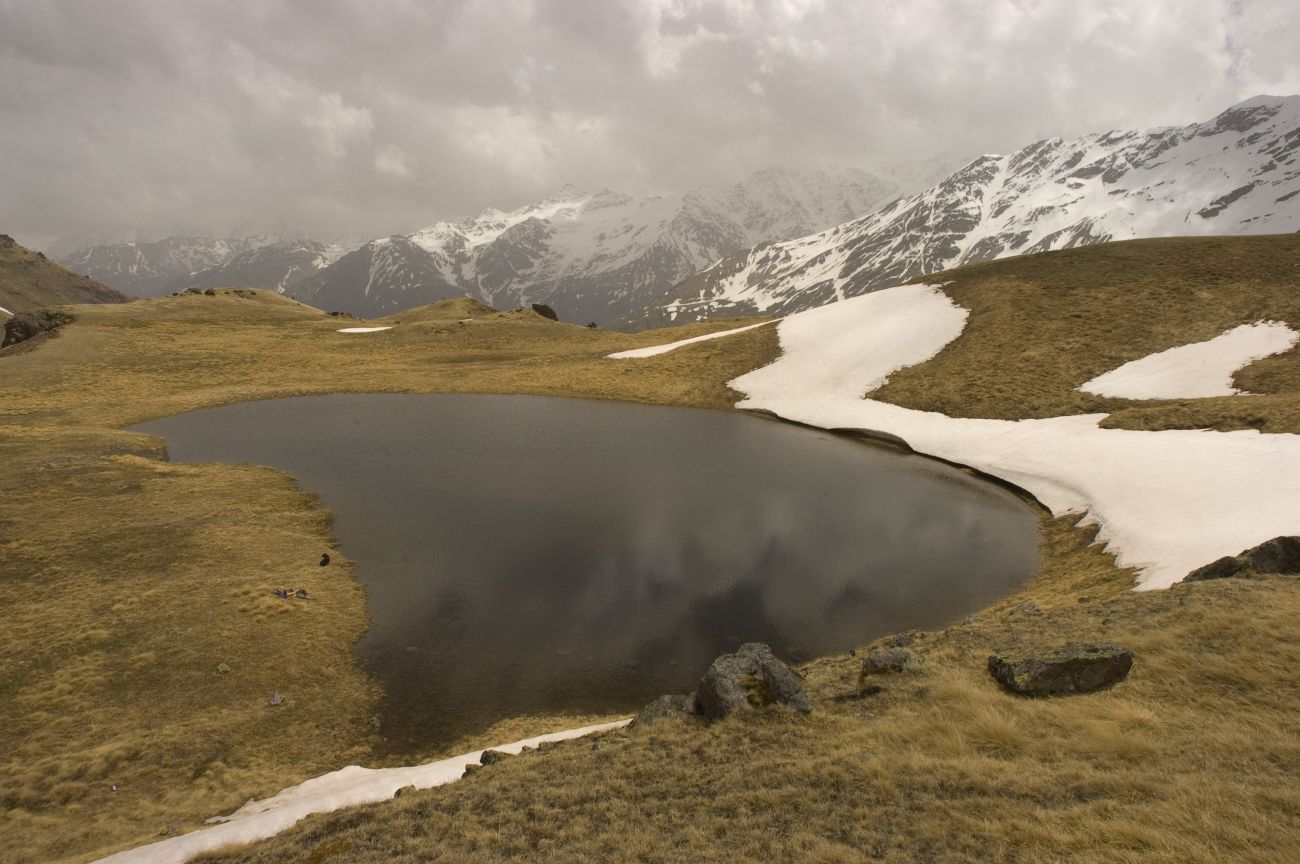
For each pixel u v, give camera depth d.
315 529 37.66
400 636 26.33
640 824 10.84
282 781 18.19
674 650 25.19
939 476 47.97
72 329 104.12
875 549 34.56
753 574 31.70
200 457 53.62
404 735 20.75
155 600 27.91
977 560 33.09
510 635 26.39
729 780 11.87
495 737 20.30
